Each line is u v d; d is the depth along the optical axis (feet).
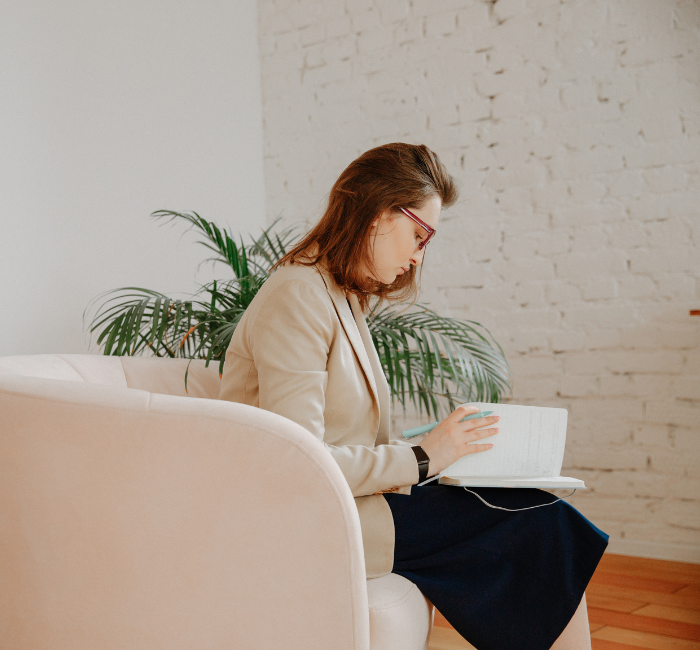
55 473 2.46
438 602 3.24
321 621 2.42
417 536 3.54
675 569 7.22
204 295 8.35
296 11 9.52
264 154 9.73
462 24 8.49
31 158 6.22
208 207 8.53
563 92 7.97
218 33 8.89
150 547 2.43
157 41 7.82
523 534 3.45
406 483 3.33
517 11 8.20
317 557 2.40
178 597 2.44
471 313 8.45
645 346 7.61
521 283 8.20
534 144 8.13
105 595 2.48
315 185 9.37
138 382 4.37
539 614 3.32
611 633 5.72
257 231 9.50
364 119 9.07
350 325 3.65
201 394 4.69
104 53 7.08
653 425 7.57
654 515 7.58
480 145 8.41
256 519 2.39
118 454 2.41
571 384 7.95
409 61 8.80
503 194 8.30
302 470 2.37
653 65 7.54
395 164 3.62
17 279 6.04
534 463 3.54
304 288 3.45
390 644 2.89
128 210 7.28
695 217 7.38
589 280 7.87
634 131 7.64
